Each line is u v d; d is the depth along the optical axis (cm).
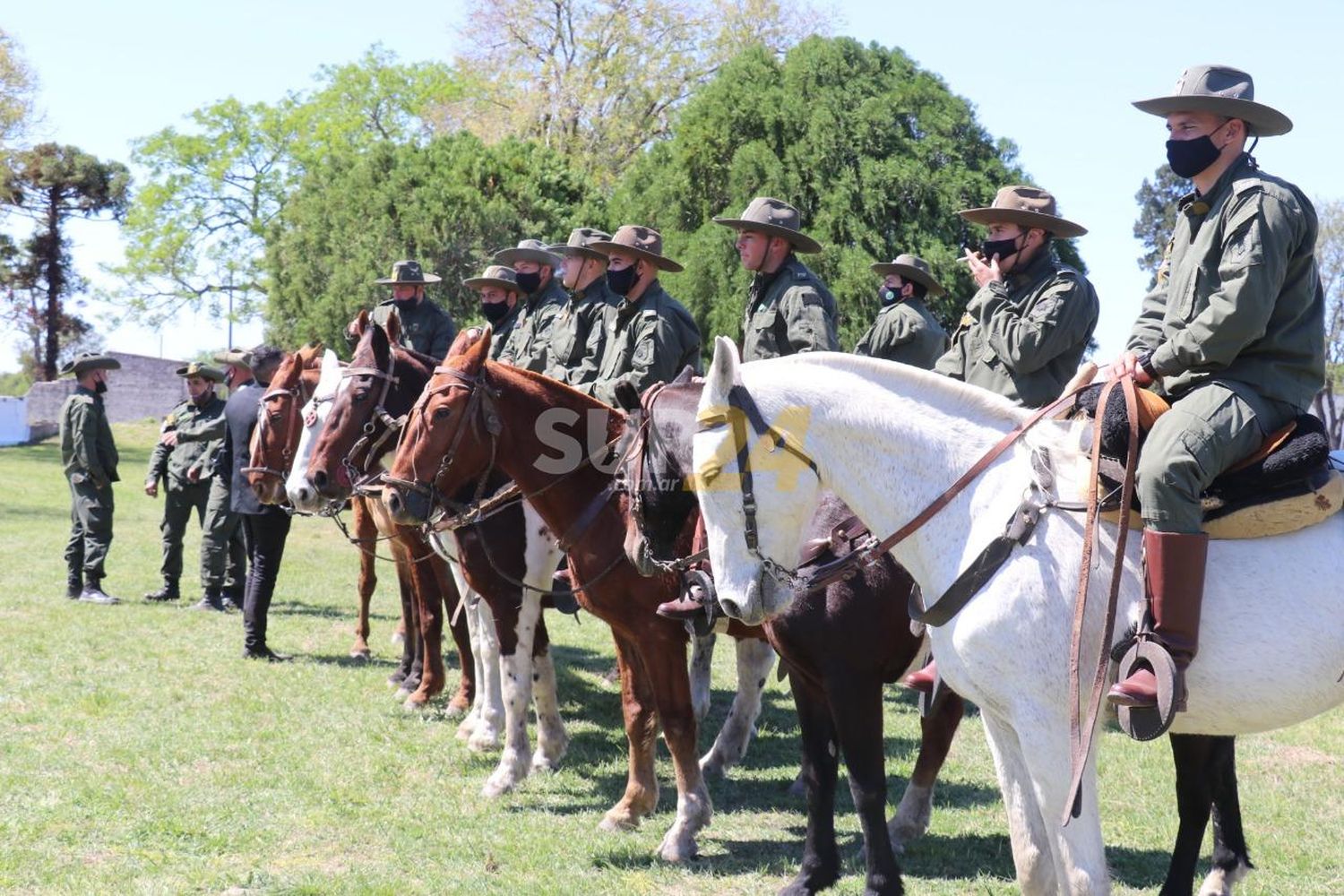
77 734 713
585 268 775
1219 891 462
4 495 2373
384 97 4322
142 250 4403
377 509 819
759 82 1948
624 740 757
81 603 1198
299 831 554
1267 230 338
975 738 762
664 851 526
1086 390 371
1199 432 337
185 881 481
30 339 5050
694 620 488
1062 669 343
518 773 634
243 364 1089
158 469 1257
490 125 3506
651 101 3444
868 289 1731
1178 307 359
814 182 1827
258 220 4434
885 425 369
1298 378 356
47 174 4691
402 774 659
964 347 579
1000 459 365
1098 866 334
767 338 607
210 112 4375
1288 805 602
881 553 375
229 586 1233
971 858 535
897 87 1848
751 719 698
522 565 631
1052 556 348
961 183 1769
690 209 1991
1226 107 354
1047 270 542
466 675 802
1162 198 4103
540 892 481
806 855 470
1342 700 349
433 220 2295
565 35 3509
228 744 703
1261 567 345
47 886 472
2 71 3506
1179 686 327
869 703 443
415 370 712
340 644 1042
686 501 478
